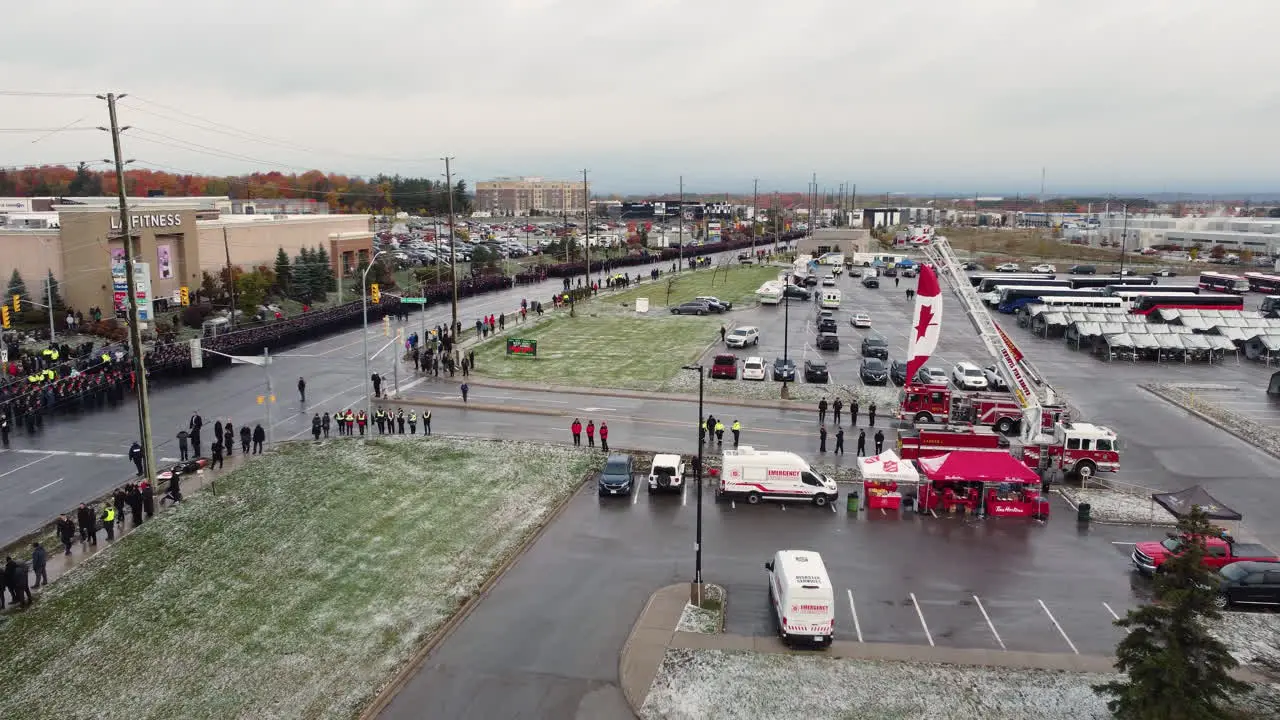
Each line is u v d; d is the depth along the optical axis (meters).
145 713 23.67
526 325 90.38
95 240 82.88
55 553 33.56
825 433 47.56
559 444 48.81
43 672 25.67
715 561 33.69
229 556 33.66
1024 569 33.12
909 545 35.41
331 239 121.69
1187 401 60.69
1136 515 39.00
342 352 76.94
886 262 154.00
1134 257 193.38
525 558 34.03
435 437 50.03
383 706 23.78
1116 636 27.86
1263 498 41.25
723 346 80.00
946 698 24.12
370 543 35.00
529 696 24.22
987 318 50.56
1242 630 28.58
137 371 37.94
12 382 59.47
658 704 23.81
